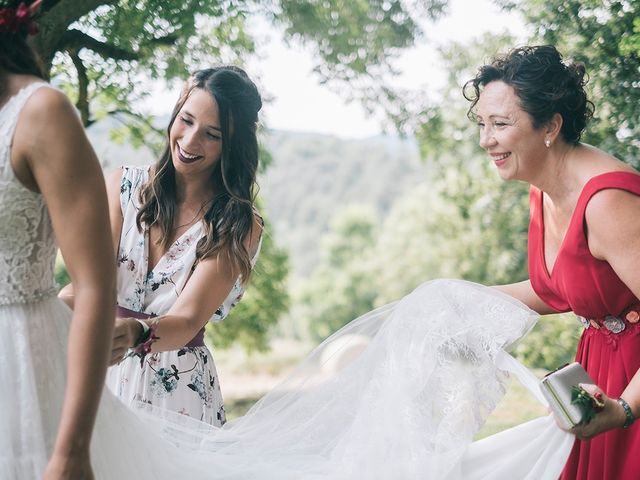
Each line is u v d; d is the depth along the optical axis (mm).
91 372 1484
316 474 2219
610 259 2270
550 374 2143
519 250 12938
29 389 1580
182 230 2605
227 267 2543
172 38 7367
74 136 1517
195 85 2555
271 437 2354
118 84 7410
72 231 1511
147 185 2604
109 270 1535
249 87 2598
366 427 2262
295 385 2471
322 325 34000
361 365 2426
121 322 2133
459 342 2301
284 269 12109
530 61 2373
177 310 2467
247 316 12039
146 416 2199
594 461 2400
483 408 2260
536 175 2430
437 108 10656
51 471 1451
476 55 10453
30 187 1545
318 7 9484
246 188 2635
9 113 1520
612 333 2402
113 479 1737
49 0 5660
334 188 53094
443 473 2146
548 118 2361
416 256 24734
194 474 2037
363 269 33625
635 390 2162
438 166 12109
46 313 1636
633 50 4516
